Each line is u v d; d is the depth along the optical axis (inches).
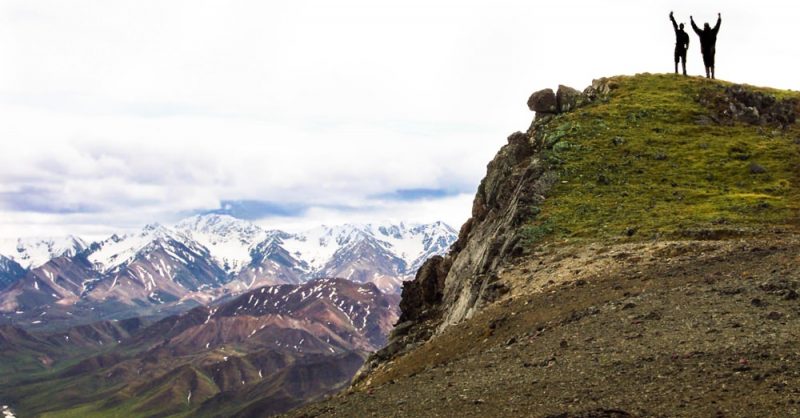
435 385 1327.5
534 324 1648.6
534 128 3412.9
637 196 2630.4
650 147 3024.1
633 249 2078.0
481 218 3255.4
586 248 2192.4
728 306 1366.9
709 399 976.3
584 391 1098.1
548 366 1266.0
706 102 3415.4
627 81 3745.1
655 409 975.0
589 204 2588.6
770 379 995.9
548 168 2913.4
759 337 1170.0
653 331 1314.0
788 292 1362.0
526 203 2701.8
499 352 1473.9
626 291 1662.2
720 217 2317.9
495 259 2487.7
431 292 3061.0
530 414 1043.3
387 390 1387.8
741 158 2903.5
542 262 2194.9
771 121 3302.2
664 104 3412.9
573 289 1815.9
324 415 1286.9
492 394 1180.5
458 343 1817.2
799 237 1993.1
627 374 1131.3
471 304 2357.3
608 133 3169.3
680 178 2765.7
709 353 1141.1
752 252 1787.6
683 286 1581.0
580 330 1441.9
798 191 2581.2
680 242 2048.5
